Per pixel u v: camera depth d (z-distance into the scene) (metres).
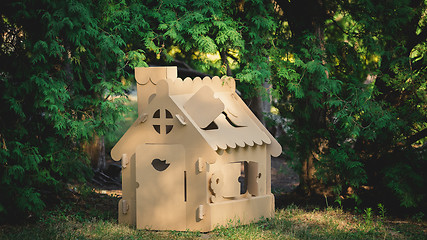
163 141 7.03
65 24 7.40
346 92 10.04
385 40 9.70
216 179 6.97
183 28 8.47
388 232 7.65
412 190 9.10
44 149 8.23
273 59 9.25
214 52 8.38
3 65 7.55
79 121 8.27
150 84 7.20
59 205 8.77
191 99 7.09
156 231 7.06
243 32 9.14
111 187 12.87
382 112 9.15
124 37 8.74
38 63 7.67
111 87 8.55
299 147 10.20
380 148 9.91
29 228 7.23
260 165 7.75
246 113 8.06
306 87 9.60
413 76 9.32
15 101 7.37
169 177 6.97
